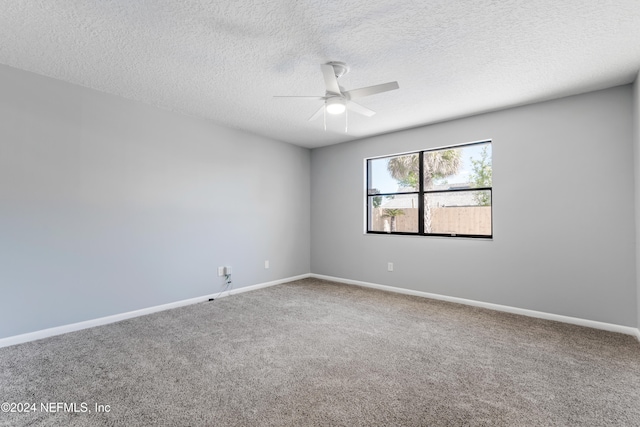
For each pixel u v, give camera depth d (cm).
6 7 186
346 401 184
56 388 196
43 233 280
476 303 380
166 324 313
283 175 516
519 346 261
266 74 276
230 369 221
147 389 196
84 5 185
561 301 324
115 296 324
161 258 362
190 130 390
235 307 373
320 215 551
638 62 252
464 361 235
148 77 283
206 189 408
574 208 319
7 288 261
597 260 306
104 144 318
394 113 376
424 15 194
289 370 221
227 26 206
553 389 197
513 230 354
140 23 203
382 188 486
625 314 293
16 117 267
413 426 162
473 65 258
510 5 184
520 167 350
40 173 279
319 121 409
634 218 288
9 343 260
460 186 409
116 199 327
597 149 307
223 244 427
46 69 269
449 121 403
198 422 165
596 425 163
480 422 165
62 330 288
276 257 503
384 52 238
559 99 327
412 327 306
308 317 336
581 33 212
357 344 265
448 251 404
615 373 216
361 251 494
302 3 183
